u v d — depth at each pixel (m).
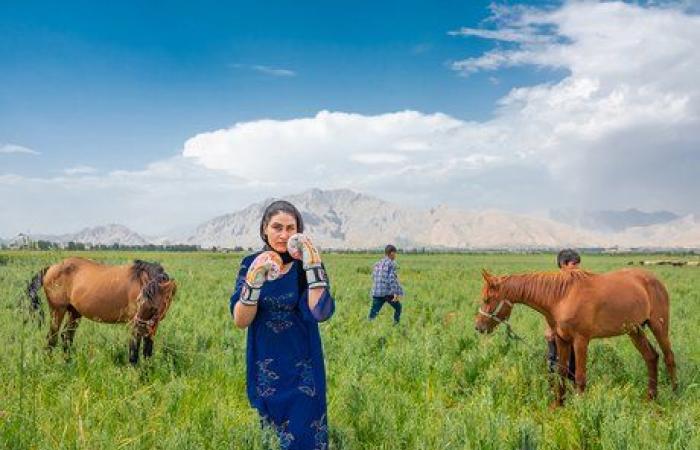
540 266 69.31
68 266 7.94
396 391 6.42
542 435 4.85
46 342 7.35
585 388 6.28
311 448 3.52
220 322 11.01
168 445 4.19
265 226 3.63
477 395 6.00
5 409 4.60
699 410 5.72
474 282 27.50
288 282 3.54
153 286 7.23
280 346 3.57
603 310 6.34
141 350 7.56
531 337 9.38
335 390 6.07
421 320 12.88
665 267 59.06
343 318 12.94
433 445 4.54
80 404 5.15
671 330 11.07
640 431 4.75
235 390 6.30
